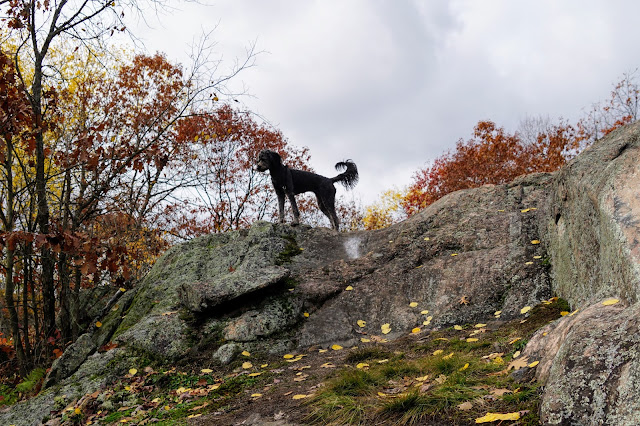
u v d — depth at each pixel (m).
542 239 6.14
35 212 8.33
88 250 4.57
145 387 4.97
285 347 5.64
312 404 3.34
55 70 7.87
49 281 7.98
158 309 6.66
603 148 4.64
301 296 6.40
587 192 4.03
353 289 6.53
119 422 4.19
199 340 5.82
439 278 6.20
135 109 13.12
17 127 6.30
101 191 8.09
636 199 3.23
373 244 7.84
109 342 6.25
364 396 3.32
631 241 2.92
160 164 7.21
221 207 19.22
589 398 2.16
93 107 11.30
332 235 8.38
